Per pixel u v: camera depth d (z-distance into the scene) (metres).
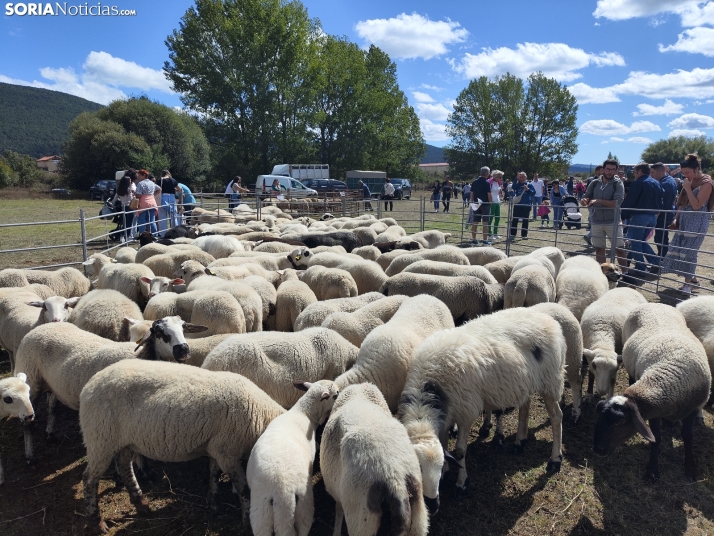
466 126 76.44
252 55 47.62
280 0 48.31
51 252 15.60
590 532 4.11
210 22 46.94
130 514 4.34
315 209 27.41
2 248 16.25
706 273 11.37
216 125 50.53
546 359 4.90
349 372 4.97
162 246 10.41
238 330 6.36
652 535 4.07
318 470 4.84
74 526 4.18
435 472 3.69
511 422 5.76
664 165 10.72
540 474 4.83
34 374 5.14
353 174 48.25
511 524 4.20
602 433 4.52
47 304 6.11
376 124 59.78
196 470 4.96
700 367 4.82
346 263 9.16
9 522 4.21
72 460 5.07
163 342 5.12
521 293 7.35
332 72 56.88
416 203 38.50
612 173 10.57
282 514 3.39
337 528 3.97
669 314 5.78
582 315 7.00
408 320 5.77
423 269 8.82
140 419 3.96
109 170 51.41
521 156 75.44
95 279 10.05
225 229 14.27
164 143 54.56
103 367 4.85
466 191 31.27
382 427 3.62
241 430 4.07
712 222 20.34
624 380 6.58
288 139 51.41
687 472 4.79
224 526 4.20
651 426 4.80
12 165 57.19
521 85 73.38
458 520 4.24
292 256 10.12
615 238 10.33
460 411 4.49
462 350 4.59
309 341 5.29
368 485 3.32
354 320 6.15
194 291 6.68
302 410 4.41
